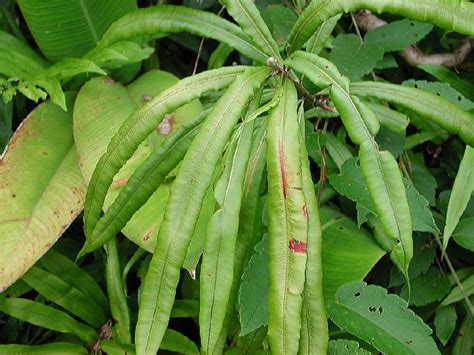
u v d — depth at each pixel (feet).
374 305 1.72
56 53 2.39
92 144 2.07
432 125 2.27
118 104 2.22
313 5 1.51
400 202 1.37
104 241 1.65
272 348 1.27
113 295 2.06
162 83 2.33
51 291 2.07
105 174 1.54
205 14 1.68
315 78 1.43
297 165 1.31
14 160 2.10
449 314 2.12
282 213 1.29
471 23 1.41
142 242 1.82
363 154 1.38
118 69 2.37
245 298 1.70
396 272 2.08
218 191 1.40
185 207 1.36
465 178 1.88
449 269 2.24
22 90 2.08
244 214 1.61
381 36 2.28
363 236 2.02
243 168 1.42
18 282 2.12
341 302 1.75
